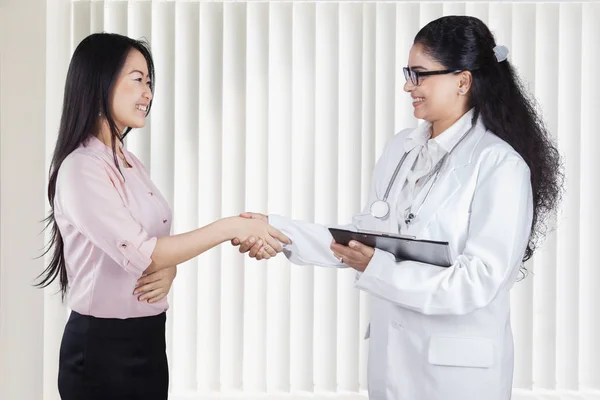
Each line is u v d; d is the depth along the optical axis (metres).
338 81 3.06
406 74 1.91
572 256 3.06
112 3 3.08
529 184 1.81
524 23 3.05
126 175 2.02
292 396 3.10
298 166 3.09
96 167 1.89
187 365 3.13
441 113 1.89
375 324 2.02
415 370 1.85
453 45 1.83
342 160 3.10
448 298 1.73
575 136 3.05
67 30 3.05
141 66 2.03
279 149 3.10
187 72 3.09
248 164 3.09
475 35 1.85
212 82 3.08
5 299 2.92
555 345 3.07
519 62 3.05
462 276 1.72
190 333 3.12
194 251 1.98
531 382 3.06
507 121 1.87
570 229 3.06
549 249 3.05
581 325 3.11
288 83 3.08
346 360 3.14
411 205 1.93
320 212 3.10
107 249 1.86
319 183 3.10
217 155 3.10
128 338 1.95
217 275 3.12
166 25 3.07
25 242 2.92
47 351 3.04
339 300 3.13
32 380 2.96
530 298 3.04
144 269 1.89
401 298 1.77
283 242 2.16
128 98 1.99
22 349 2.95
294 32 3.07
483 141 1.85
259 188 3.11
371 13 3.05
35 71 2.86
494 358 1.81
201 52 3.08
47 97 2.87
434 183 1.86
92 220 1.85
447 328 1.82
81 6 3.07
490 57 1.86
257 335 3.13
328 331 3.13
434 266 1.78
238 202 3.11
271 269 3.12
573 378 3.09
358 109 3.08
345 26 3.07
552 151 1.97
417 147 2.00
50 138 2.92
